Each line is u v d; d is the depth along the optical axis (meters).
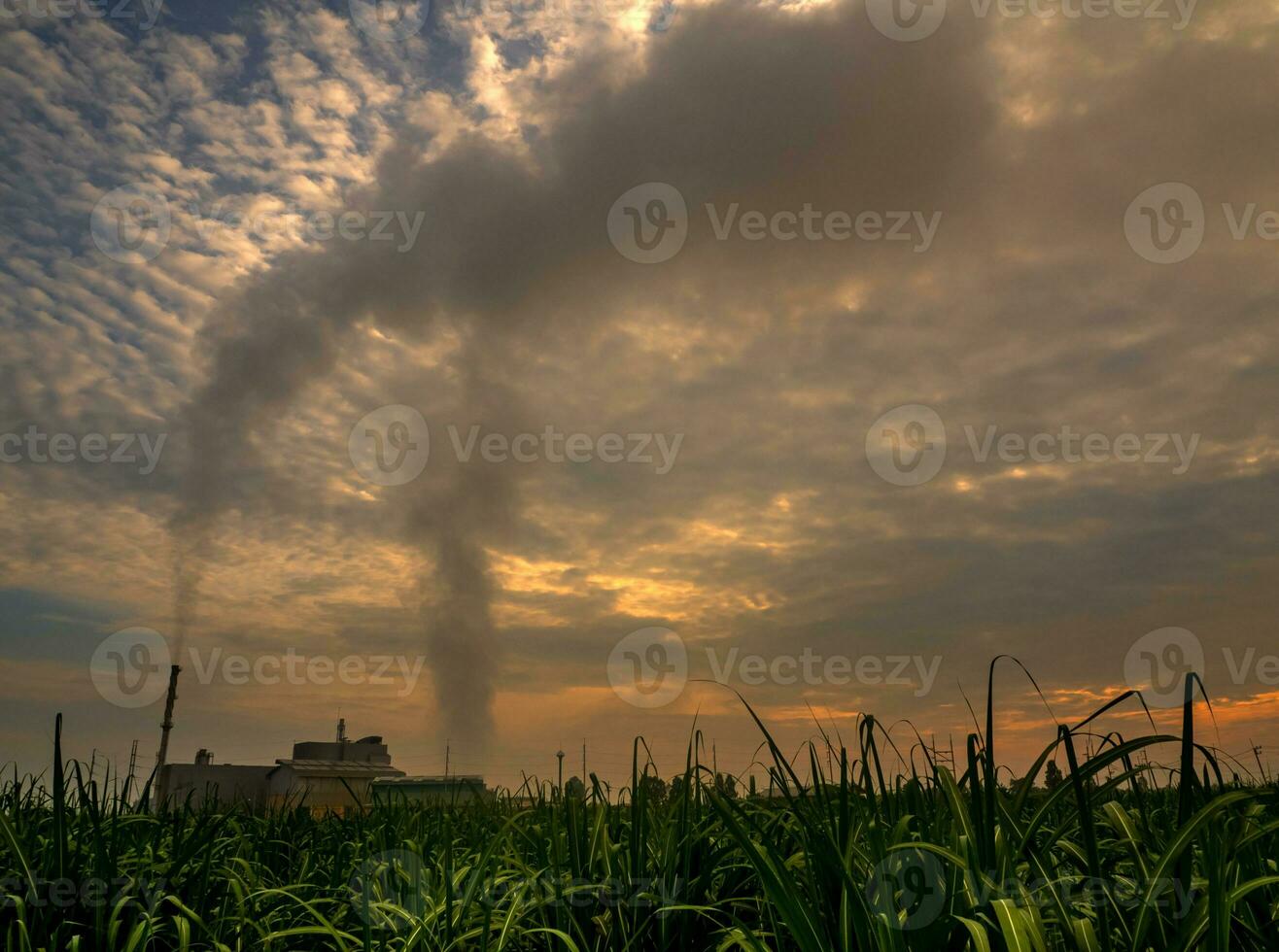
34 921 2.69
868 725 2.58
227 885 3.39
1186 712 1.77
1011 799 2.29
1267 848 2.49
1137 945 1.71
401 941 2.96
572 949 2.62
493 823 4.75
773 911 2.50
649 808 3.71
